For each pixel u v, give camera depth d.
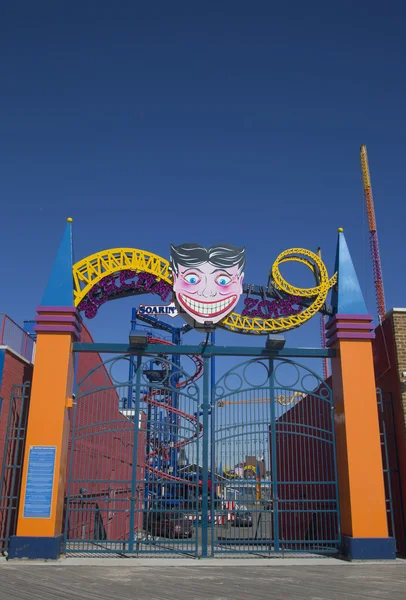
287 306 14.23
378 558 11.70
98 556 12.10
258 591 8.49
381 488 12.17
